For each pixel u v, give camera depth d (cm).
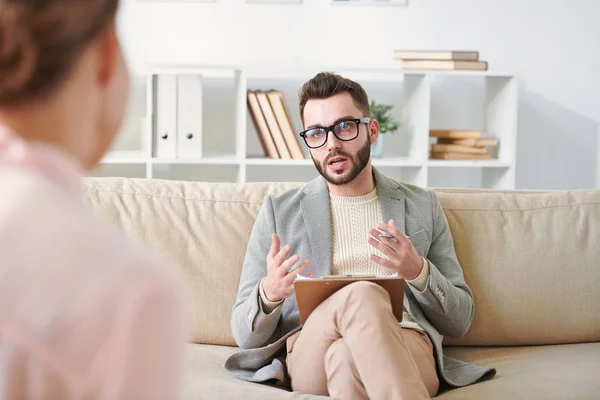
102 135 48
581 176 440
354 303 173
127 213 224
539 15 427
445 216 226
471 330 221
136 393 41
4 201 43
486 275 223
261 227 216
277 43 418
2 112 44
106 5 45
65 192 45
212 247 222
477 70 391
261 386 191
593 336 225
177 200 228
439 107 432
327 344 181
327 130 213
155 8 411
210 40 416
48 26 42
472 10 424
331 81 215
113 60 47
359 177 217
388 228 194
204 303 219
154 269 43
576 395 182
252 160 382
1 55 42
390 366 165
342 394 172
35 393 41
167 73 374
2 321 41
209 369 202
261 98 385
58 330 41
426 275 199
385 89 429
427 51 389
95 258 42
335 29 420
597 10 428
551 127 436
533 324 222
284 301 210
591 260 227
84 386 41
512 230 228
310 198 218
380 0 419
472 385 193
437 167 436
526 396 180
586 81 433
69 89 45
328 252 211
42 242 42
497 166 401
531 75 431
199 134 379
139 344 41
